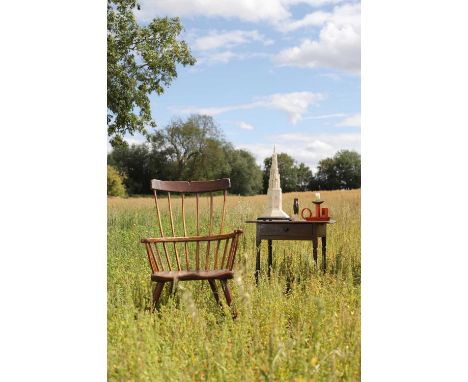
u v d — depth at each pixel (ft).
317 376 7.16
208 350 8.09
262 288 12.23
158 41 32.60
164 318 10.79
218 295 12.48
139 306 12.25
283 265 15.53
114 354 8.57
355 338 8.73
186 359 8.57
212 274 12.10
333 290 11.64
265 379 6.84
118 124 32.60
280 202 16.10
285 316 11.05
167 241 12.78
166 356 8.14
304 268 15.05
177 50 32.48
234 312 11.44
